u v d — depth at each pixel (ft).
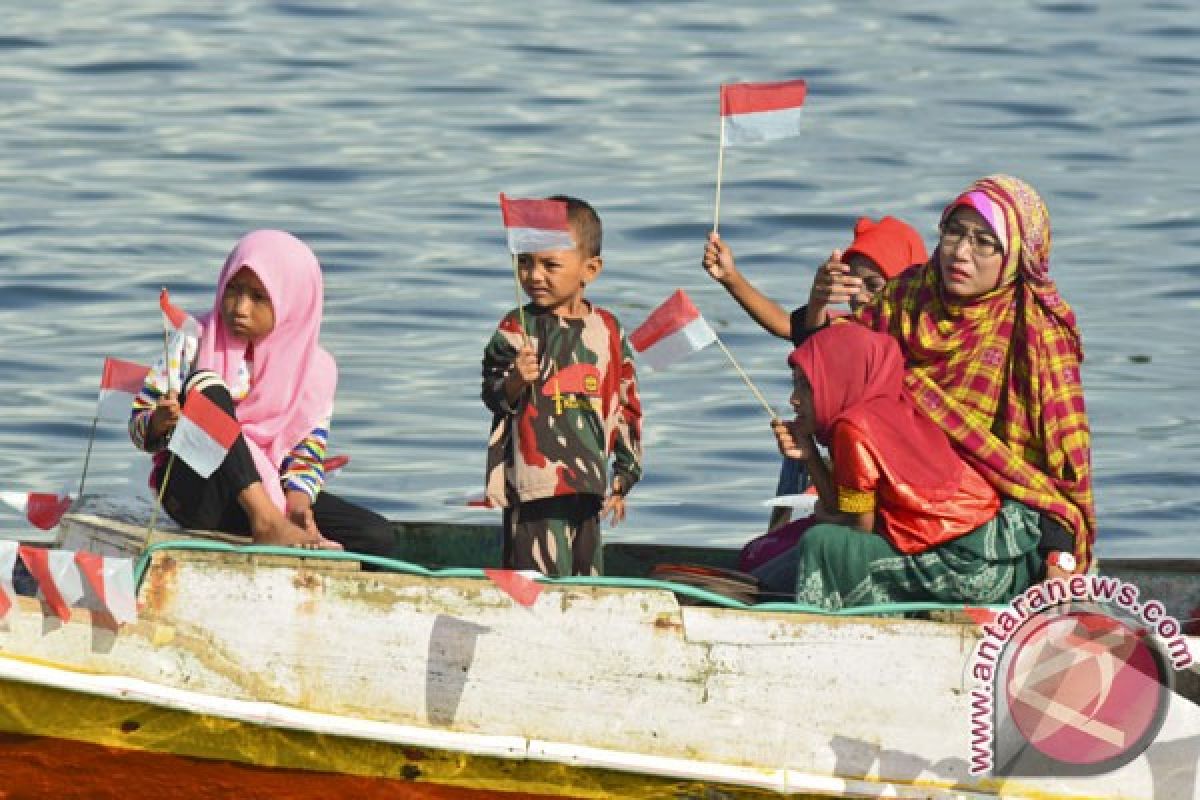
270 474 78.54
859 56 244.22
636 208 176.14
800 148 200.34
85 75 217.77
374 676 70.64
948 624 71.15
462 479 116.67
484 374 79.61
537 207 74.79
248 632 70.38
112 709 69.92
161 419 74.79
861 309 77.97
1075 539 74.49
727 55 241.76
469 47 240.73
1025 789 72.02
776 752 71.20
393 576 70.49
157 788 71.26
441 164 189.16
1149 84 233.55
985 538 73.61
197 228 165.68
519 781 71.15
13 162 183.93
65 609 69.51
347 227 167.43
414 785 71.26
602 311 80.53
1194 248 171.01
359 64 229.25
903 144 203.21
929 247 165.17
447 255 160.45
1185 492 118.73
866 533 74.13
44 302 145.38
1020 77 235.40
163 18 245.86
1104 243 172.65
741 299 87.71
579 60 236.43
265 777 71.00
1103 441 126.93
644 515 113.29
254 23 246.68
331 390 81.25
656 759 71.05
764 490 117.19
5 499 78.74
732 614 70.74
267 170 184.75
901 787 71.51
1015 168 195.62
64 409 124.57
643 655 70.79
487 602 70.59
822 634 70.90
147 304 145.69
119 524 77.61
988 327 74.33
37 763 70.85
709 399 131.64
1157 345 146.10
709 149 198.08
